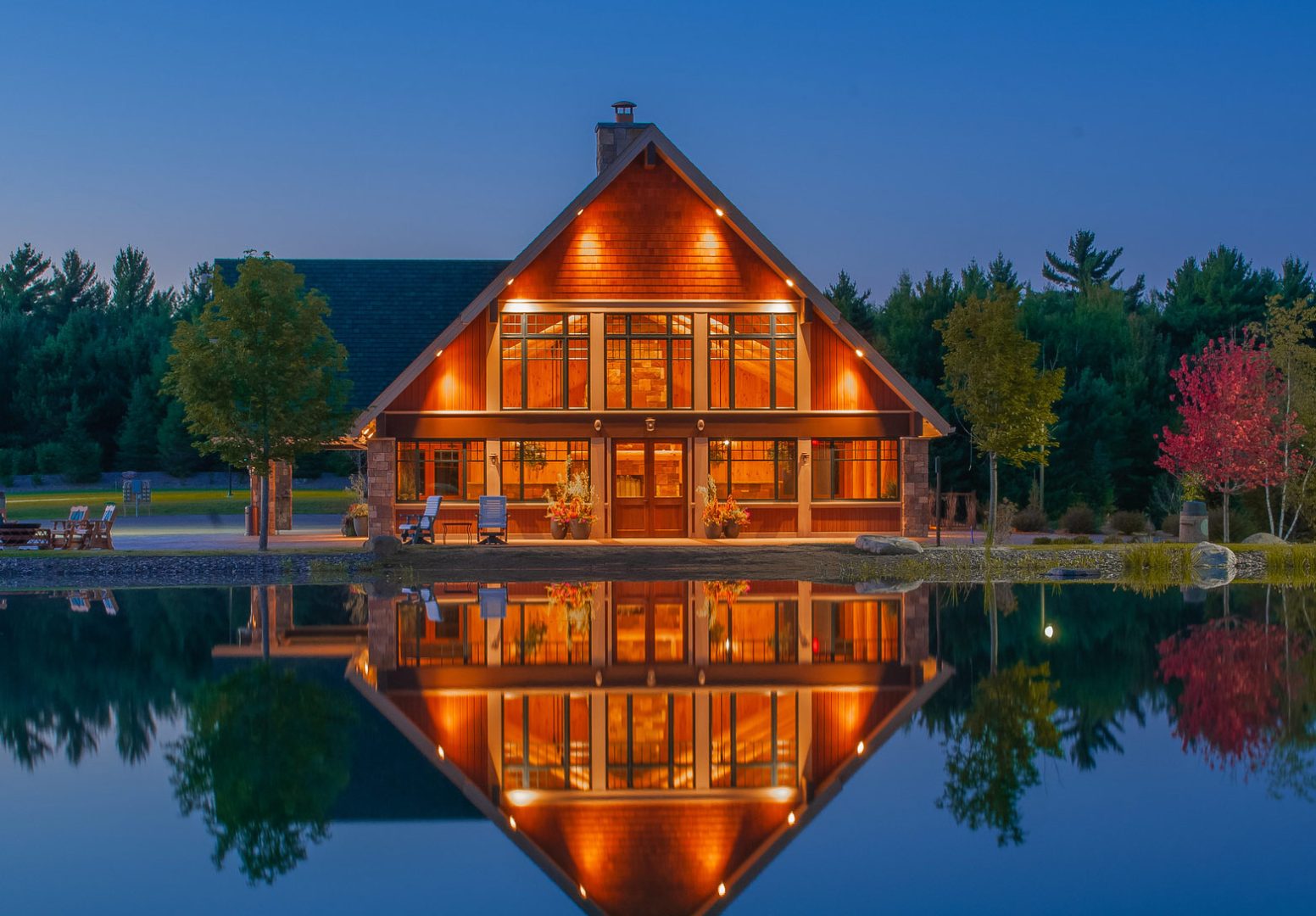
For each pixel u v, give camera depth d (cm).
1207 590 2369
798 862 909
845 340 3030
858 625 1903
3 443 7531
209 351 2780
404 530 2883
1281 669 1557
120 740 1222
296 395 2814
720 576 2628
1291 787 1070
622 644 1741
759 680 1490
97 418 7494
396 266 3688
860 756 1170
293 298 2828
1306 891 844
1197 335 5669
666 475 3070
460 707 1357
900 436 3022
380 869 895
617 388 3014
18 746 1206
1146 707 1350
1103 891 847
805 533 3052
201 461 7188
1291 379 3125
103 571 2628
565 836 965
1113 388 4981
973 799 1040
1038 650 1692
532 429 2989
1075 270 8700
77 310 8262
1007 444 2942
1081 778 1098
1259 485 3278
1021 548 2820
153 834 970
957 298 5222
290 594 2334
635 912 818
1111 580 2564
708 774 1116
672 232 3016
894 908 820
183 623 1953
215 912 820
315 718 1305
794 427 3023
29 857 919
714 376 3027
